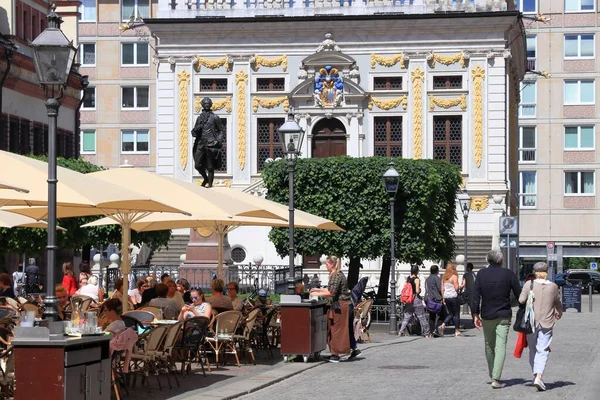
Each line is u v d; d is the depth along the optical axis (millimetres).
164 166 67062
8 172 20328
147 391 21328
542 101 90188
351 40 66188
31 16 54812
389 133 66062
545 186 90188
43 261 54906
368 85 66125
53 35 17250
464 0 65875
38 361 15695
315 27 66188
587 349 31562
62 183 20344
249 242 63719
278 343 31547
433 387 21953
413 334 38969
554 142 90125
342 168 45594
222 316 25406
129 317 22312
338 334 27516
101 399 16656
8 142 49719
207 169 42344
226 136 66812
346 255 45219
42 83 17141
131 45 86875
